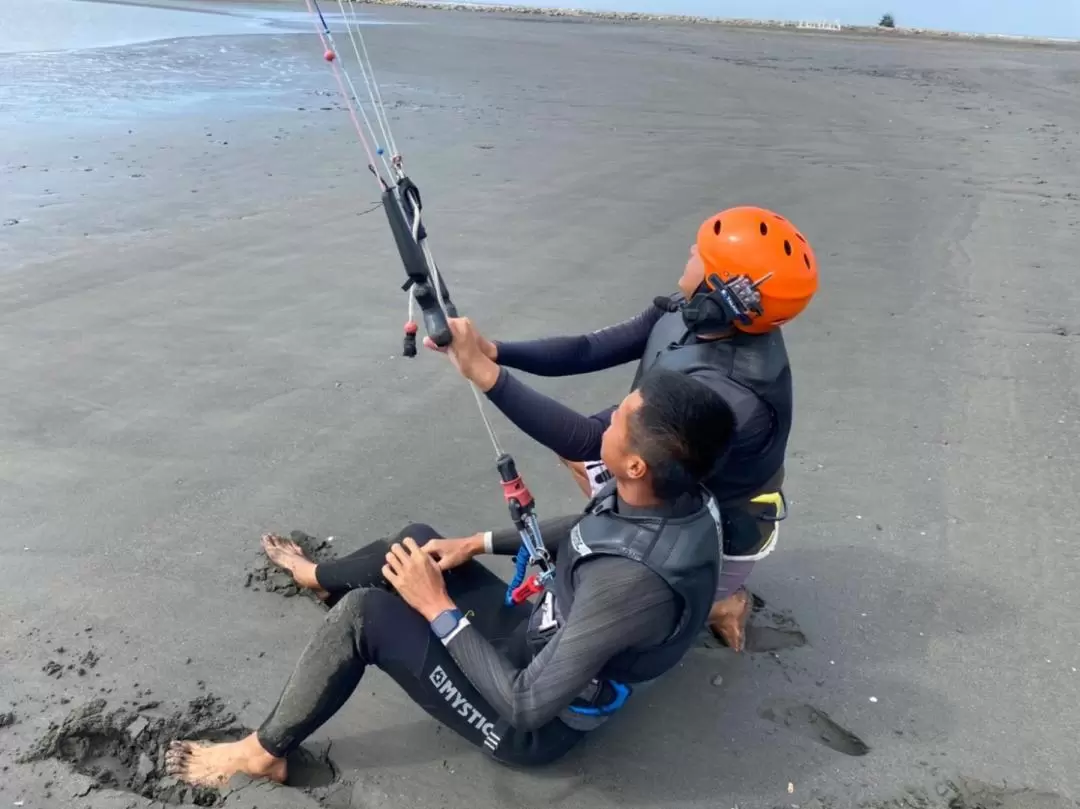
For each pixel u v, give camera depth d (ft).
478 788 8.09
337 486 12.42
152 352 15.94
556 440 8.21
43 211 22.84
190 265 19.99
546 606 7.79
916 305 19.22
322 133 33.19
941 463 13.42
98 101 36.94
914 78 58.03
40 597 10.02
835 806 8.09
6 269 19.12
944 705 9.22
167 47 53.11
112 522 11.39
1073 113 45.55
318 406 14.46
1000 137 38.09
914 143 36.22
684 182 28.66
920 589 10.84
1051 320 18.60
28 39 54.75
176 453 12.98
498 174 28.66
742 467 8.19
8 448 12.86
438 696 7.57
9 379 14.74
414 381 15.39
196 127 33.22
